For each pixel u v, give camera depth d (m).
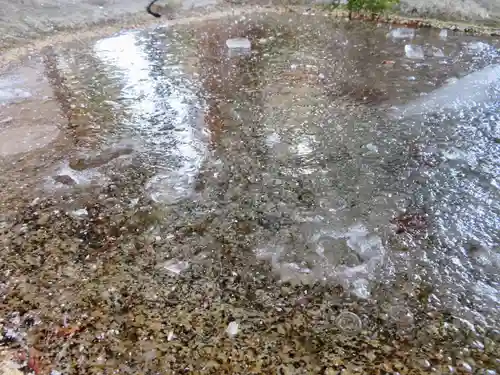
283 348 0.75
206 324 0.79
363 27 2.21
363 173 1.19
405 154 1.27
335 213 1.06
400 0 2.33
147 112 1.45
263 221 1.03
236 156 1.25
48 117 1.42
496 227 1.02
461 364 0.73
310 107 1.50
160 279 0.88
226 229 1.01
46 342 0.76
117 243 0.96
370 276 0.90
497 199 1.10
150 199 1.09
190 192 1.11
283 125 1.39
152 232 0.99
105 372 0.71
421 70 1.76
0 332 0.77
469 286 0.88
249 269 0.91
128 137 1.33
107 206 1.07
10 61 1.80
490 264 0.93
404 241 0.98
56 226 1.00
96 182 1.14
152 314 0.81
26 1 2.19
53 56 1.85
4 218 1.02
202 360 0.73
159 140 1.31
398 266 0.92
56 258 0.92
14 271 0.89
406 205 1.08
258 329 0.79
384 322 0.80
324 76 1.71
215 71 1.74
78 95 1.56
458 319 0.81
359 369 0.72
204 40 2.03
